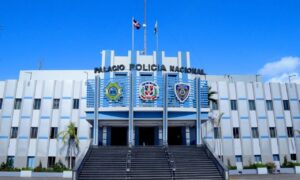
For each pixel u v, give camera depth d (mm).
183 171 34812
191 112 43688
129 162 35469
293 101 56062
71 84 53719
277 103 55500
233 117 53781
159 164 35906
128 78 43406
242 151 52438
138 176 33562
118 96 42625
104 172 33844
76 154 50531
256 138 53469
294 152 53688
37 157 50562
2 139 51219
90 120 43469
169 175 34062
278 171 49094
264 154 52781
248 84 55625
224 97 54375
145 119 42875
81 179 32750
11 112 52281
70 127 49906
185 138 46344
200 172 34906
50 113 52375
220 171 35062
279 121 54750
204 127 52688
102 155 37625
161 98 43062
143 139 47125
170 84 43688
